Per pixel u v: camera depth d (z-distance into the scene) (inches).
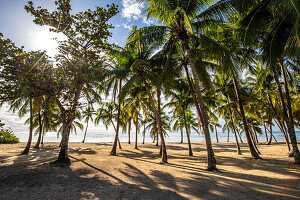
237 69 298.0
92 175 256.8
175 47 368.5
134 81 423.8
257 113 686.5
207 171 290.4
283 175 242.7
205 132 313.3
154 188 196.9
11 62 225.0
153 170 298.8
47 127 1064.2
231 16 294.8
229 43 426.6
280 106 621.9
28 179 229.6
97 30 234.4
